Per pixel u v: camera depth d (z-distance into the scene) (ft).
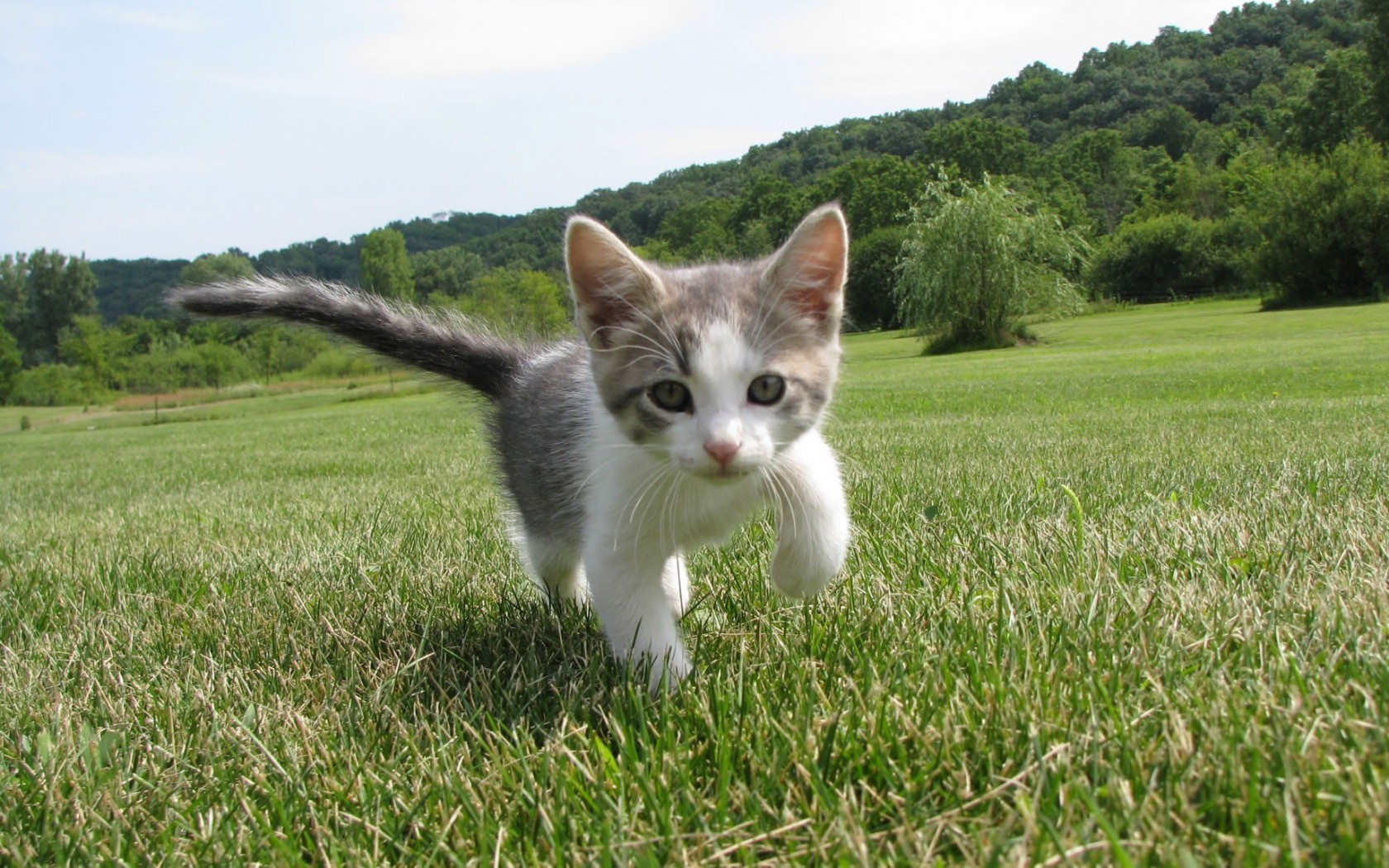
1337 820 0.69
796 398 1.14
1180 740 0.77
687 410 1.11
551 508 1.28
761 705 0.91
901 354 13.35
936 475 2.01
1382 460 1.80
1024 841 0.69
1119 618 1.02
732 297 1.15
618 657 1.06
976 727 0.84
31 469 4.54
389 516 1.99
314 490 2.61
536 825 0.78
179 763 0.91
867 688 0.91
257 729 0.96
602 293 1.15
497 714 0.97
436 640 1.17
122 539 1.89
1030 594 1.10
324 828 0.79
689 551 1.29
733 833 0.75
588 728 0.92
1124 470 1.93
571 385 1.28
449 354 1.49
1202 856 0.68
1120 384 5.14
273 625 1.24
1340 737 0.78
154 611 1.33
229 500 2.50
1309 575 1.09
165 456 4.65
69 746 0.94
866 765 0.81
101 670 1.11
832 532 1.17
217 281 1.51
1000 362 8.93
